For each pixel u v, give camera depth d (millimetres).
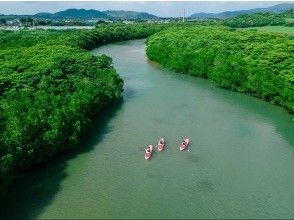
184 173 62656
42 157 63156
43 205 53312
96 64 106125
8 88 78750
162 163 65812
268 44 123438
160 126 81812
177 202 54906
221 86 112000
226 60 114625
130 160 66562
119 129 79688
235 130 80438
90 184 58750
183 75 128375
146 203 54469
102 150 69938
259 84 100500
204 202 55094
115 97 94875
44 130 64938
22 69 93688
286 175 62625
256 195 57031
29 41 155500
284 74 96188
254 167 64938
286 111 92312
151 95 103750
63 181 59375
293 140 75812
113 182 59531
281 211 53625
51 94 76562
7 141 57062
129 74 128125
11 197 55000
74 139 68625
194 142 74250
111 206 53594
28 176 60281
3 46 141000
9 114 64938
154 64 146375
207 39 141250
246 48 123562
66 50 123125
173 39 151125
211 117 87750
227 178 61406
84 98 80312
